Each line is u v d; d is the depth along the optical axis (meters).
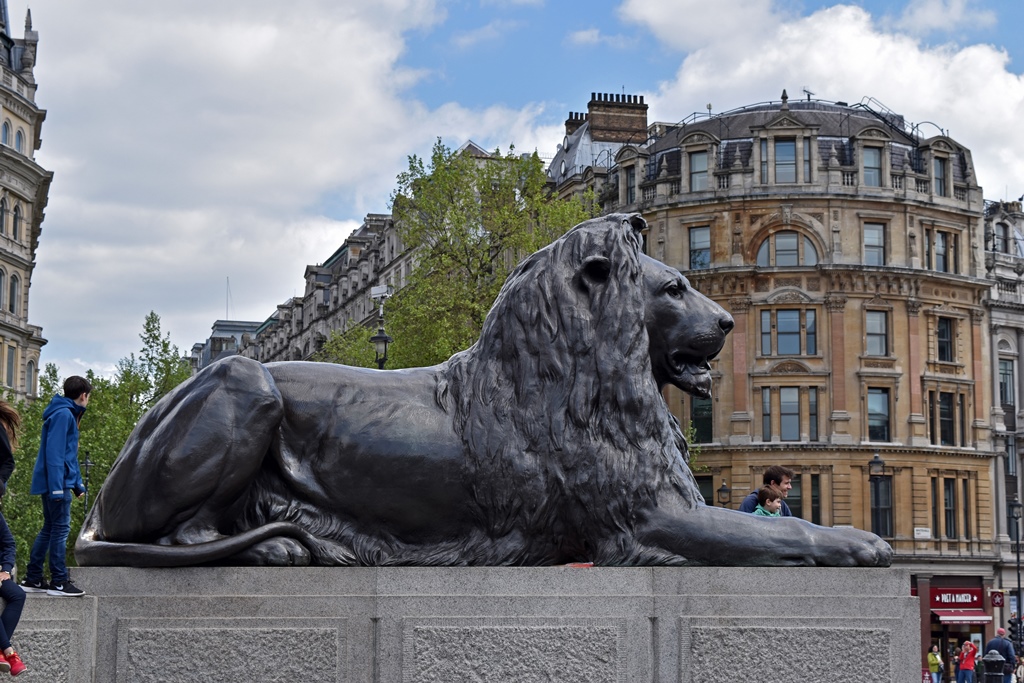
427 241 32.41
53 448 7.36
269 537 5.98
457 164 32.19
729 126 46.06
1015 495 48.16
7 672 5.32
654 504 6.25
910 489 44.06
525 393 6.32
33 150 57.81
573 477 6.24
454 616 5.82
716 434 44.00
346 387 6.33
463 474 6.27
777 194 44.25
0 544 6.14
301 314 92.31
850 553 6.15
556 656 5.84
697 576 6.02
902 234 45.03
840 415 43.44
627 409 6.31
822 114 45.88
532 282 6.45
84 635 5.59
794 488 43.19
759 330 44.12
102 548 5.88
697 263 45.34
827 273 43.91
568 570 5.95
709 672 5.91
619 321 6.39
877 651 5.98
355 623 5.79
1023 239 54.06
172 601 5.71
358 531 6.25
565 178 53.69
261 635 5.69
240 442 5.98
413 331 31.75
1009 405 48.97
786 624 5.98
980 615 45.09
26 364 56.66
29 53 57.66
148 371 44.47
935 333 45.53
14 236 55.22
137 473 5.96
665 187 46.00
